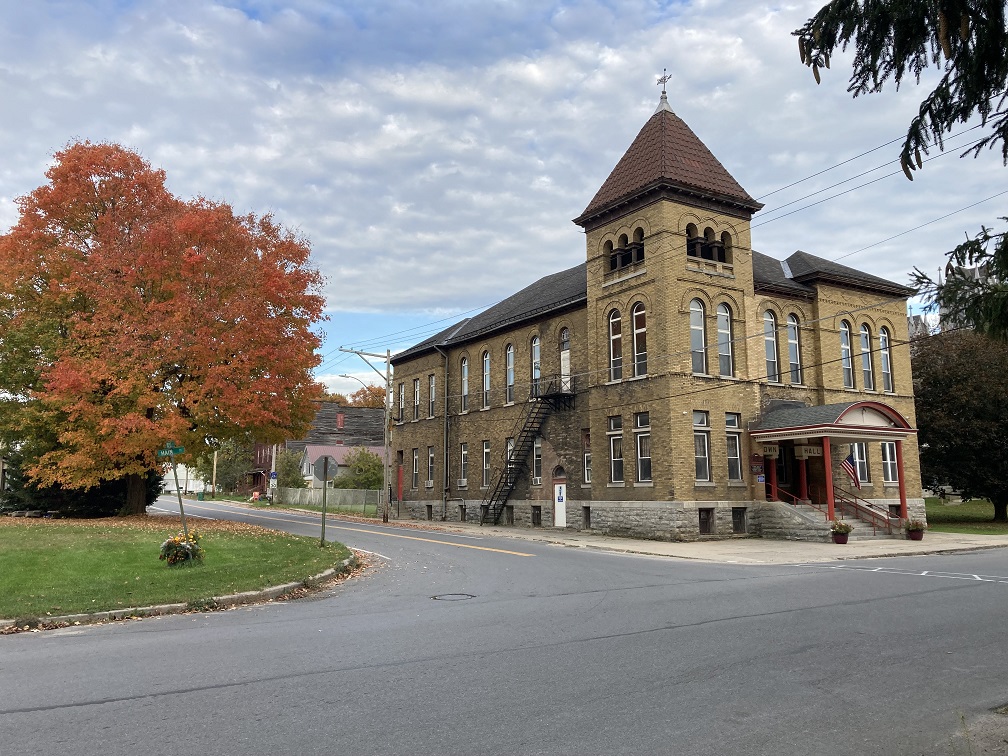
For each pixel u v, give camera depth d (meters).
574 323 33.41
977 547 24.08
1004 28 4.74
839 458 30.95
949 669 7.67
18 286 27.02
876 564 19.22
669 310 27.86
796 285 32.09
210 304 25.72
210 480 94.38
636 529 28.42
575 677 7.34
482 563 18.66
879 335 34.06
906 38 5.05
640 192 28.84
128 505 31.62
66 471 26.78
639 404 28.86
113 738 5.65
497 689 6.91
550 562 19.02
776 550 23.11
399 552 21.27
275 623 10.62
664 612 11.19
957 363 36.50
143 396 25.08
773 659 8.08
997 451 36.09
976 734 5.70
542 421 34.66
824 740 5.55
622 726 5.86
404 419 47.38
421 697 6.67
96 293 25.66
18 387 28.25
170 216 27.50
